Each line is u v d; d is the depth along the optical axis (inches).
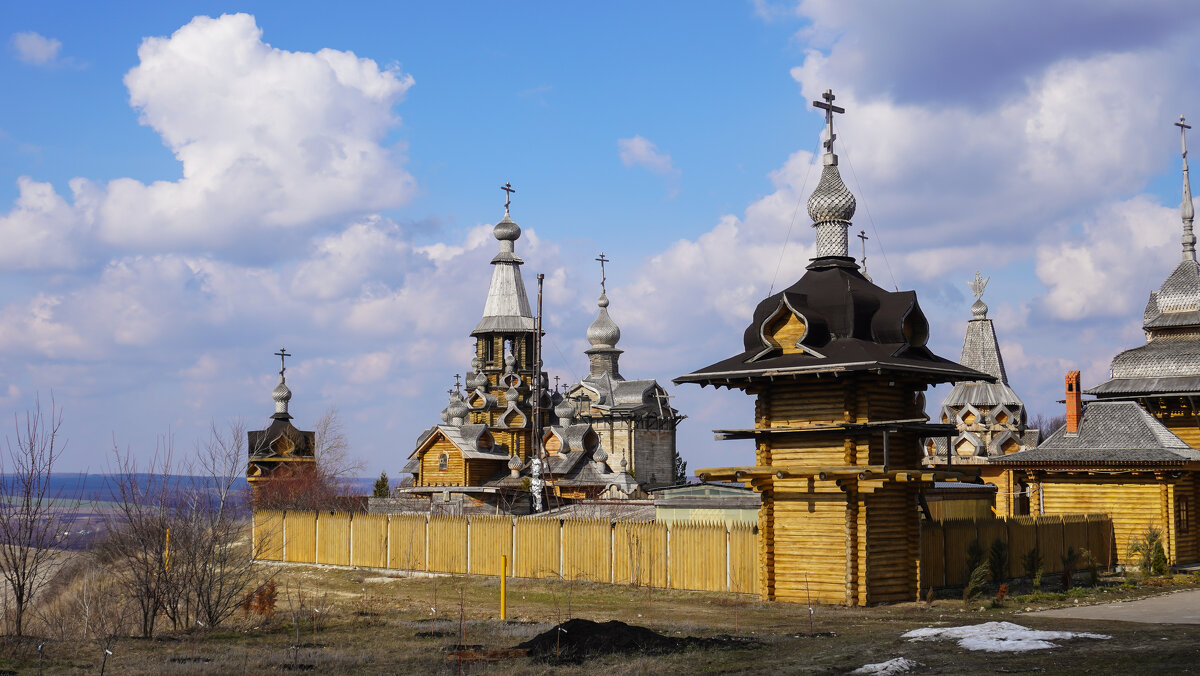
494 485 3073.3
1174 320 2208.4
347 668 920.9
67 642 1104.8
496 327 3636.8
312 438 3752.5
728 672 877.8
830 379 1365.7
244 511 1819.6
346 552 2127.2
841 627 1160.2
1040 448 2026.3
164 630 1232.2
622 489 3213.6
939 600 1409.9
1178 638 974.4
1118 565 1909.4
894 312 1371.8
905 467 1409.9
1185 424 2172.7
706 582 1617.9
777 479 1418.6
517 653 961.5
